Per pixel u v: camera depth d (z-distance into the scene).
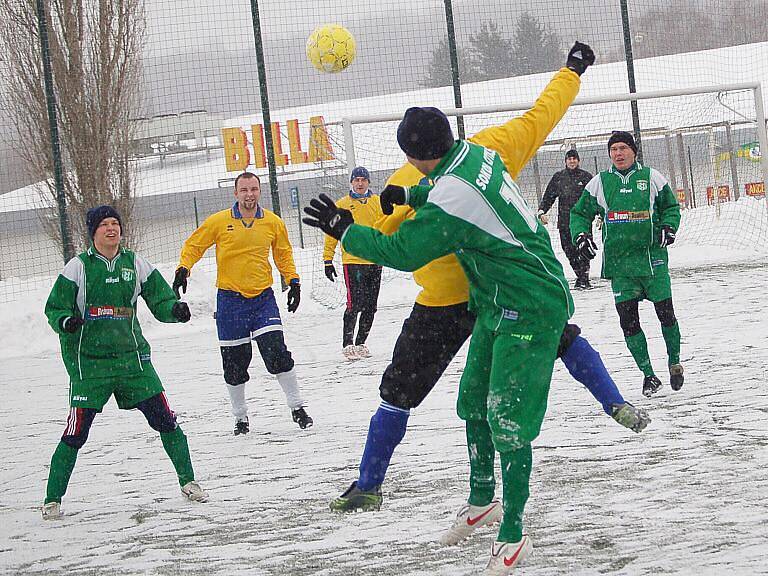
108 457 20.47
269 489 16.70
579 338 12.76
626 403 12.49
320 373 29.34
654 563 11.30
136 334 16.45
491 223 11.20
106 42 50.88
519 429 11.27
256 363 32.84
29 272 74.06
